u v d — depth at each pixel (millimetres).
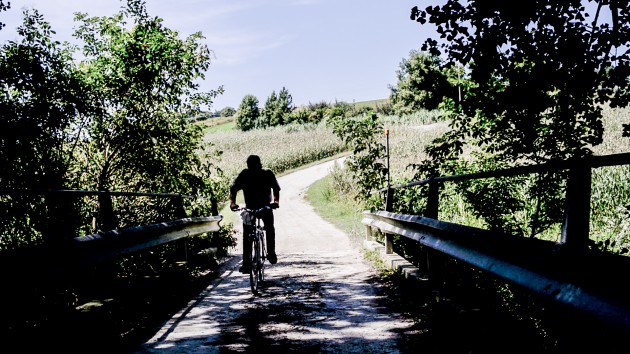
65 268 3107
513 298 4051
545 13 4578
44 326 3152
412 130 49562
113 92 7902
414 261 7066
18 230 5309
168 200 8008
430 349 3555
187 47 8578
